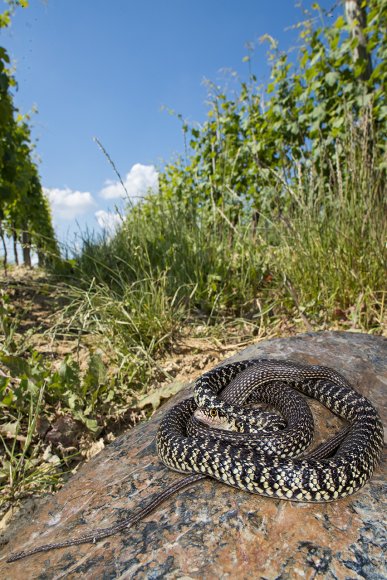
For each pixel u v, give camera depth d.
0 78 0.84
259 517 0.24
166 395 0.48
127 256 0.80
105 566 0.22
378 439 0.29
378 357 0.43
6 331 0.56
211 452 0.27
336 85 0.90
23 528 0.29
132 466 0.31
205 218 0.87
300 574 0.21
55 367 0.52
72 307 0.68
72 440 0.43
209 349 0.60
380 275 0.65
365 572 0.21
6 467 0.38
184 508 0.25
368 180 0.68
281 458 0.26
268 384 0.35
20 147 1.29
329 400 0.34
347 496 0.25
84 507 0.28
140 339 0.59
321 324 0.64
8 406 0.44
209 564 0.21
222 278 0.72
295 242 0.72
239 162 1.05
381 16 0.84
